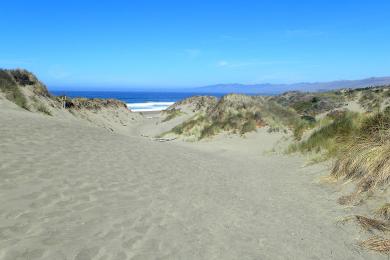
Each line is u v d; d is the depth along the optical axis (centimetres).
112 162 842
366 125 1020
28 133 982
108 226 461
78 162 769
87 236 423
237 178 959
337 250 469
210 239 470
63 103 3086
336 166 870
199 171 967
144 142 1491
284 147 1653
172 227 492
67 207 504
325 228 551
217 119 2680
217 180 883
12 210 464
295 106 4081
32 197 518
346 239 507
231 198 710
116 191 616
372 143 825
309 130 1678
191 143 2320
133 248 410
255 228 536
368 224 542
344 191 725
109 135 1384
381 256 453
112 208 529
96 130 1464
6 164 651
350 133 1150
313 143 1371
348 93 4100
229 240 475
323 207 661
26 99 2292
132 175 753
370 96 3606
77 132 1209
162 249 418
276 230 534
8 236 394
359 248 477
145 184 701
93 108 4462
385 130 887
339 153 998
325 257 447
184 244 441
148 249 413
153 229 474
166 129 3916
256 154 1695
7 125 1035
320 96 4116
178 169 931
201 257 412
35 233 411
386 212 568
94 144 1039
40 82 2778
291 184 891
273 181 943
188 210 582
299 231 535
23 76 2580
